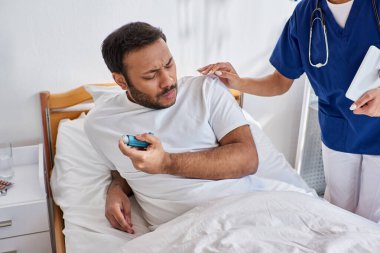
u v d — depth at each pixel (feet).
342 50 4.18
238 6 6.40
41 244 4.96
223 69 4.71
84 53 5.84
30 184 5.20
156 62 3.67
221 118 4.13
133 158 3.28
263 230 3.11
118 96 4.33
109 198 4.20
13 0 5.25
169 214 3.88
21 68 5.60
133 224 4.07
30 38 5.50
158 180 3.92
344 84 4.32
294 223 3.23
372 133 4.47
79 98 5.83
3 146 5.75
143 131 4.07
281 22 6.77
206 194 3.84
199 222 3.28
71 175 4.81
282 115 7.52
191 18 6.23
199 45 6.44
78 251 3.70
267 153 5.55
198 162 3.78
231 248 2.93
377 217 4.76
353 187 5.08
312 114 7.20
